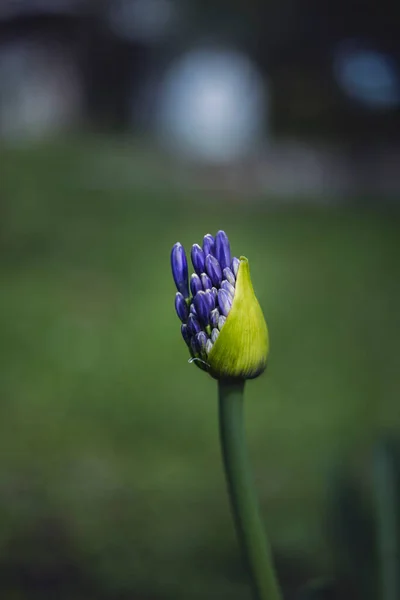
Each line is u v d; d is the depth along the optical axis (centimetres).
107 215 511
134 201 560
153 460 182
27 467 174
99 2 962
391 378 243
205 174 706
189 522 143
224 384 52
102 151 696
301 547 129
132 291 355
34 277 379
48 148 638
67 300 339
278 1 966
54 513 146
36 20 955
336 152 836
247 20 966
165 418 211
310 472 169
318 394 229
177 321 304
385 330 293
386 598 66
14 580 118
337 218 548
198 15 965
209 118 955
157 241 471
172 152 807
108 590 115
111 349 275
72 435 198
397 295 342
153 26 966
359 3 953
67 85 974
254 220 544
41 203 495
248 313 51
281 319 309
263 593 52
